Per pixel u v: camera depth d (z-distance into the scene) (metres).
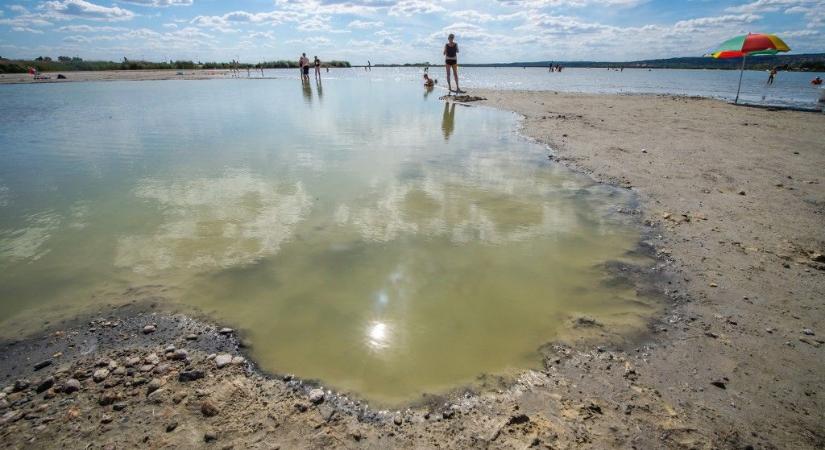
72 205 5.86
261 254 4.54
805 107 16.83
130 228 5.12
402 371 3.00
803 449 2.39
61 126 12.30
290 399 2.75
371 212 5.71
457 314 3.62
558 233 5.18
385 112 15.62
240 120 13.47
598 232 5.23
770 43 14.07
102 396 2.72
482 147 9.66
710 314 3.65
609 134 11.09
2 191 6.43
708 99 20.66
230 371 2.98
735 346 3.25
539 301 3.82
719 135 10.84
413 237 4.99
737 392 2.81
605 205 6.10
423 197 6.30
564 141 10.27
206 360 3.08
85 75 48.91
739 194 6.50
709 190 6.70
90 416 2.57
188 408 2.65
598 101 19.41
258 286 3.97
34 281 3.99
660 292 3.98
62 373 2.93
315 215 5.58
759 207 5.97
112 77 44.34
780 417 2.61
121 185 6.72
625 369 3.04
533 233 5.17
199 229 5.11
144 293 3.84
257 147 9.46
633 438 2.46
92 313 3.57
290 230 5.11
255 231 5.08
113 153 8.90
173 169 7.63
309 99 20.48
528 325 3.51
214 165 7.91
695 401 2.74
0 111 15.87
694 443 2.43
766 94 24.83
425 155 8.84
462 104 18.41
